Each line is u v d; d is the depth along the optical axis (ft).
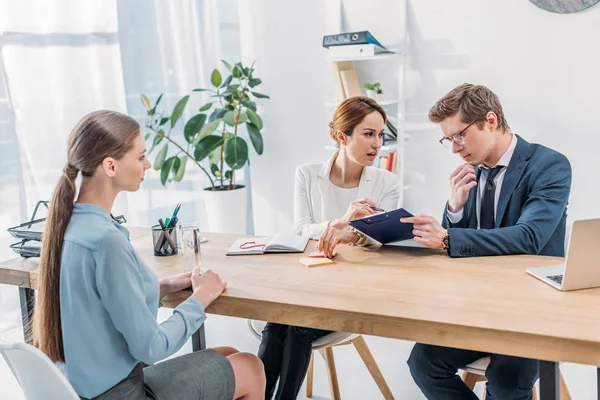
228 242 7.74
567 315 4.84
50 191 11.50
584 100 11.36
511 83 11.86
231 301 5.67
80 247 4.91
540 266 6.11
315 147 14.07
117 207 12.97
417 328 4.90
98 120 5.21
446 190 12.80
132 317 4.86
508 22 11.68
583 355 4.40
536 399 7.11
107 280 4.83
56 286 5.03
